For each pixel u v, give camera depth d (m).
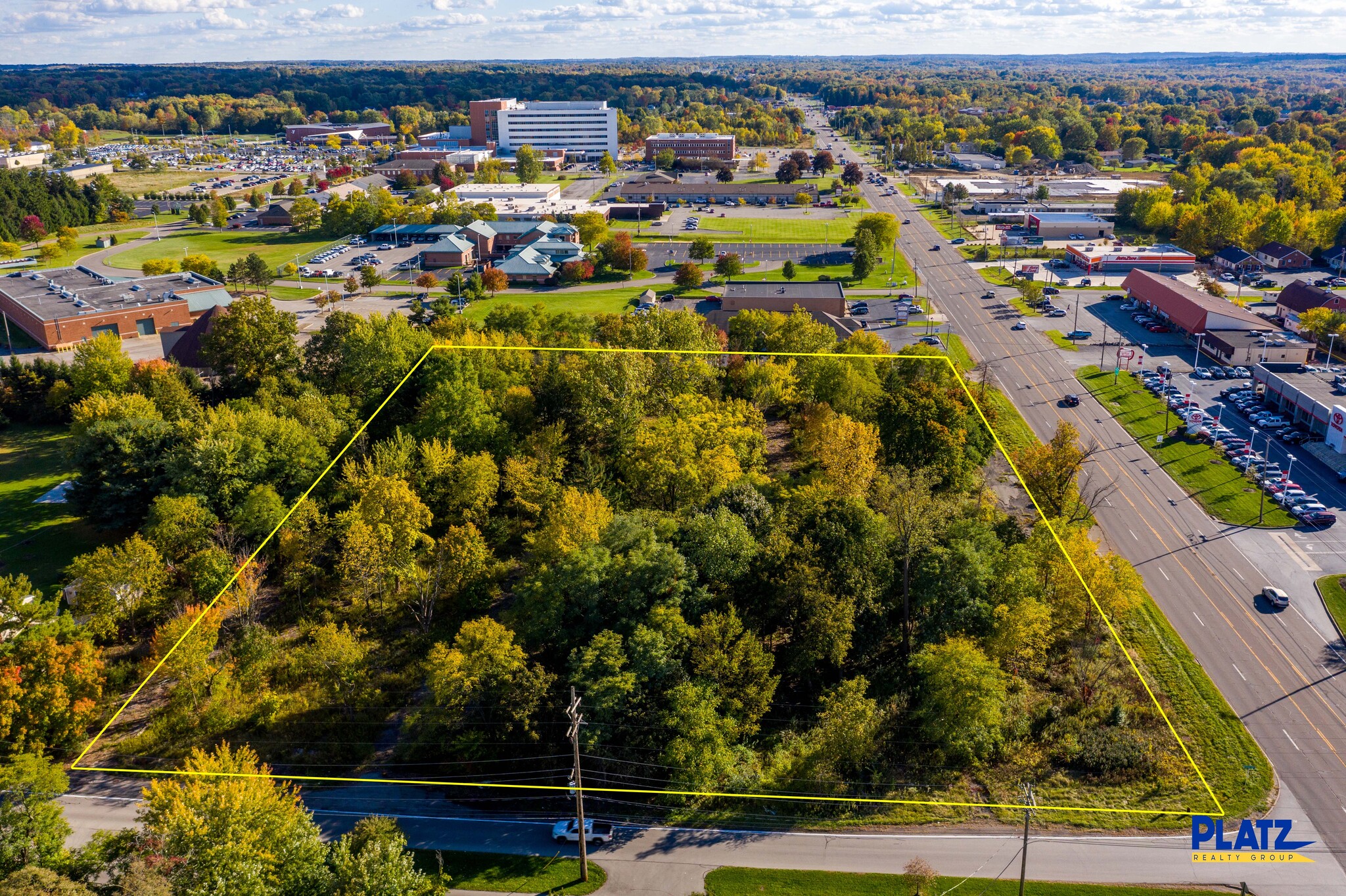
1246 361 153.88
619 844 63.72
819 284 184.62
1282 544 99.00
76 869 55.28
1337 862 60.78
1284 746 70.88
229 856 52.09
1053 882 59.75
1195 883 59.50
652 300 198.62
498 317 148.75
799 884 60.03
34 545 101.94
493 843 63.84
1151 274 196.12
